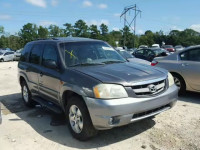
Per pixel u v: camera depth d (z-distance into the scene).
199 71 6.33
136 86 3.79
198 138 4.14
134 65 4.75
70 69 4.43
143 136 4.27
